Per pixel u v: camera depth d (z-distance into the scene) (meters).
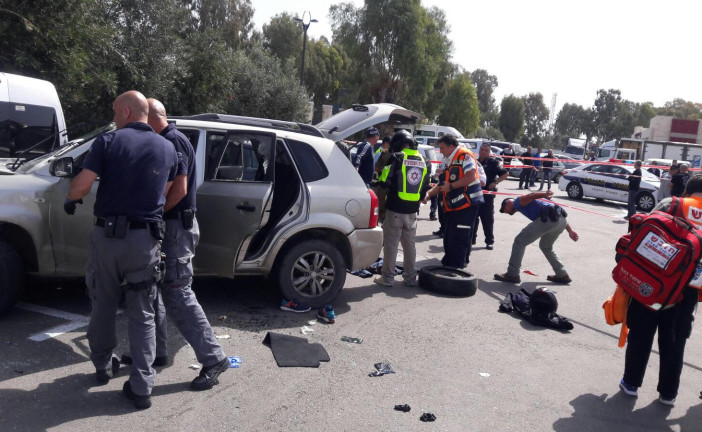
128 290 3.76
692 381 5.12
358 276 7.65
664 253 4.31
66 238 5.09
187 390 4.11
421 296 7.00
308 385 4.35
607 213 18.88
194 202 4.29
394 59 35.84
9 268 4.93
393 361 4.94
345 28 36.09
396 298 6.81
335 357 4.92
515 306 6.65
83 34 12.07
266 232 5.89
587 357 5.46
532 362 5.21
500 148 37.16
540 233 7.99
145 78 15.96
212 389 4.16
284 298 5.97
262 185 5.51
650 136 48.72
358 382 4.48
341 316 5.98
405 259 7.38
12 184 4.90
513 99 89.19
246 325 5.46
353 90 36.81
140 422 3.64
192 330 4.19
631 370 4.64
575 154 45.56
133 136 3.74
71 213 3.90
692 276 4.35
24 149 8.00
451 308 6.61
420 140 35.34
